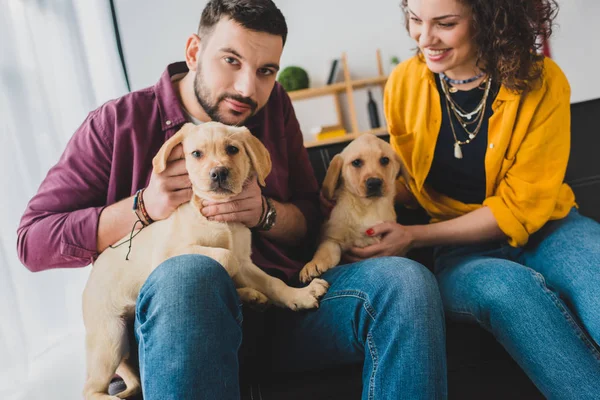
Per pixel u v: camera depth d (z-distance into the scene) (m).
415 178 1.70
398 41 4.12
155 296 0.99
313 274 1.41
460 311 1.37
